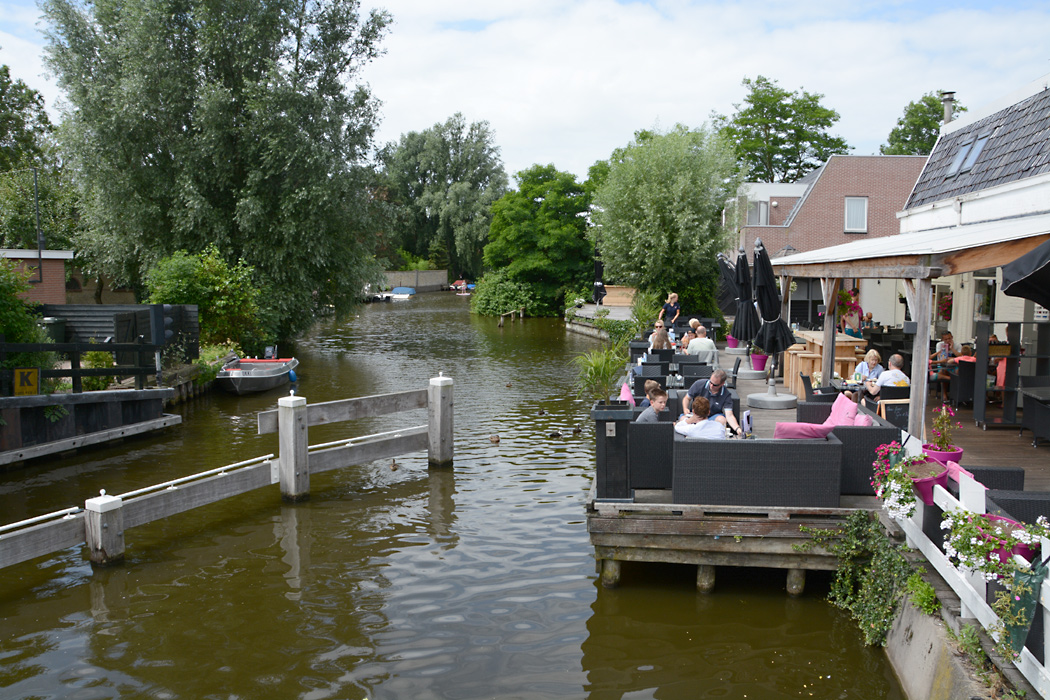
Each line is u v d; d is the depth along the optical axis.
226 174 23.14
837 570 6.61
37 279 21.08
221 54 22.89
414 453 12.64
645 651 5.94
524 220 49.00
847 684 5.38
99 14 22.48
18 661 5.91
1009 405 9.73
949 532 4.94
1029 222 8.48
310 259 23.95
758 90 44.50
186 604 6.95
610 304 44.22
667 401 8.26
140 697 5.39
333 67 24.81
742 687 5.38
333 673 5.70
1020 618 3.96
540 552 8.09
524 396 17.83
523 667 5.74
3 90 30.95
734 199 28.67
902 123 46.75
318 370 22.84
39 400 11.49
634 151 29.23
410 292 64.69
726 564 6.81
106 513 7.81
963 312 15.08
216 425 14.66
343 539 8.61
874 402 8.95
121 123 21.64
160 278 20.58
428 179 68.12
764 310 10.82
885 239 13.26
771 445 6.66
